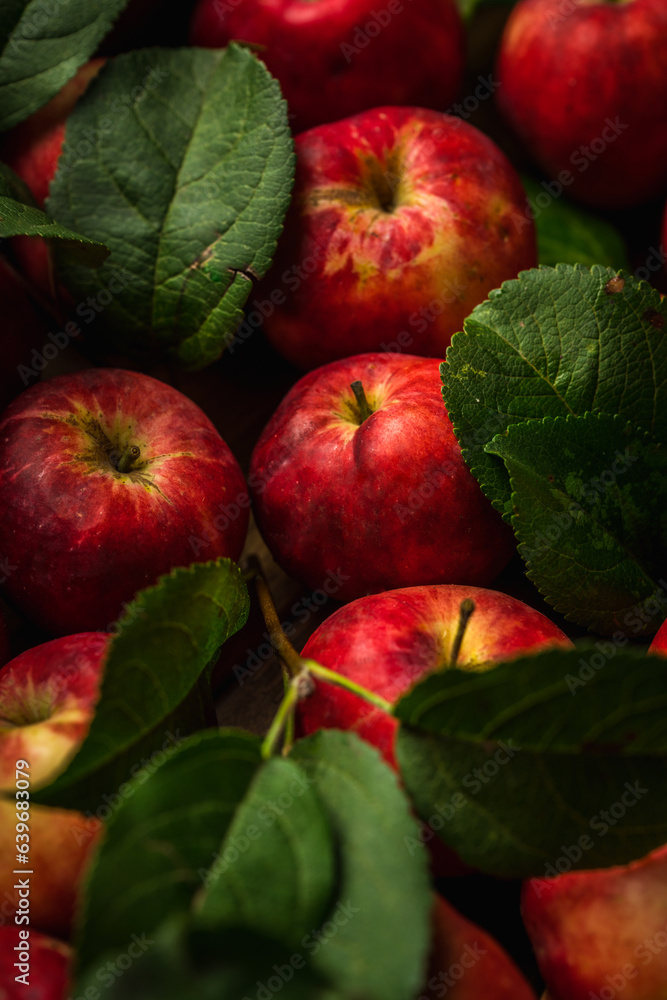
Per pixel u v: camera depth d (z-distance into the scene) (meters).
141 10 0.66
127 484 0.57
